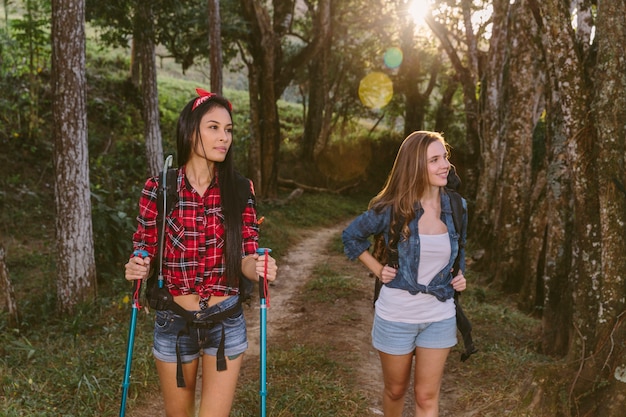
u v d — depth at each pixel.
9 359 5.04
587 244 4.20
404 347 3.10
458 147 28.69
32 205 14.11
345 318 6.79
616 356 3.74
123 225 9.66
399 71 27.23
